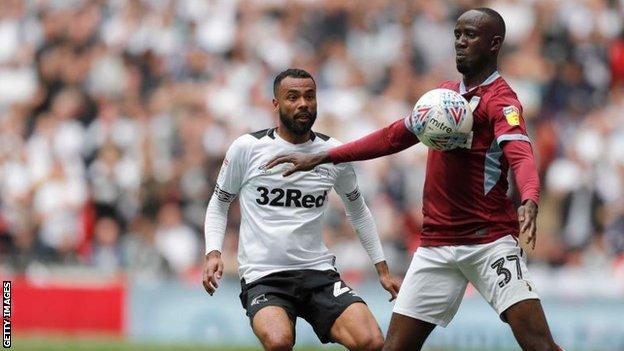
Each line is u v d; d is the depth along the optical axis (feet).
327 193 83.87
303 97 82.17
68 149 183.93
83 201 174.70
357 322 80.18
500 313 76.59
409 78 192.24
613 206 173.27
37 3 208.85
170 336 152.76
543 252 166.20
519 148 72.69
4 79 199.82
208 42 199.41
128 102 190.49
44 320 154.81
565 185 174.60
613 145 181.78
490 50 76.23
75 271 166.61
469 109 75.10
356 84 191.62
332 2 202.69
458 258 77.41
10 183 179.22
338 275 83.92
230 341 151.53
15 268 167.94
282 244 82.43
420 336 79.46
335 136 182.39
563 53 195.21
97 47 200.54
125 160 179.73
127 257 168.35
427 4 202.49
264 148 83.25
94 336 152.05
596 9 200.75
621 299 148.87
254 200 83.30
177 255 167.94
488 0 202.08
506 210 77.20
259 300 81.51
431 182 78.23
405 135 76.84
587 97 191.52
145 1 205.05
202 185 174.60
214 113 186.60
